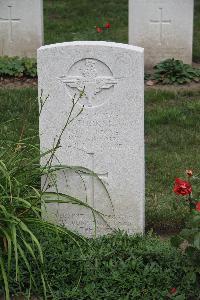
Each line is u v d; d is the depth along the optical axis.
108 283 5.59
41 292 5.62
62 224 6.27
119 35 14.42
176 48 11.72
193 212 5.57
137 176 6.11
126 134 6.03
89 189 6.21
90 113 6.03
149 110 9.88
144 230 6.42
